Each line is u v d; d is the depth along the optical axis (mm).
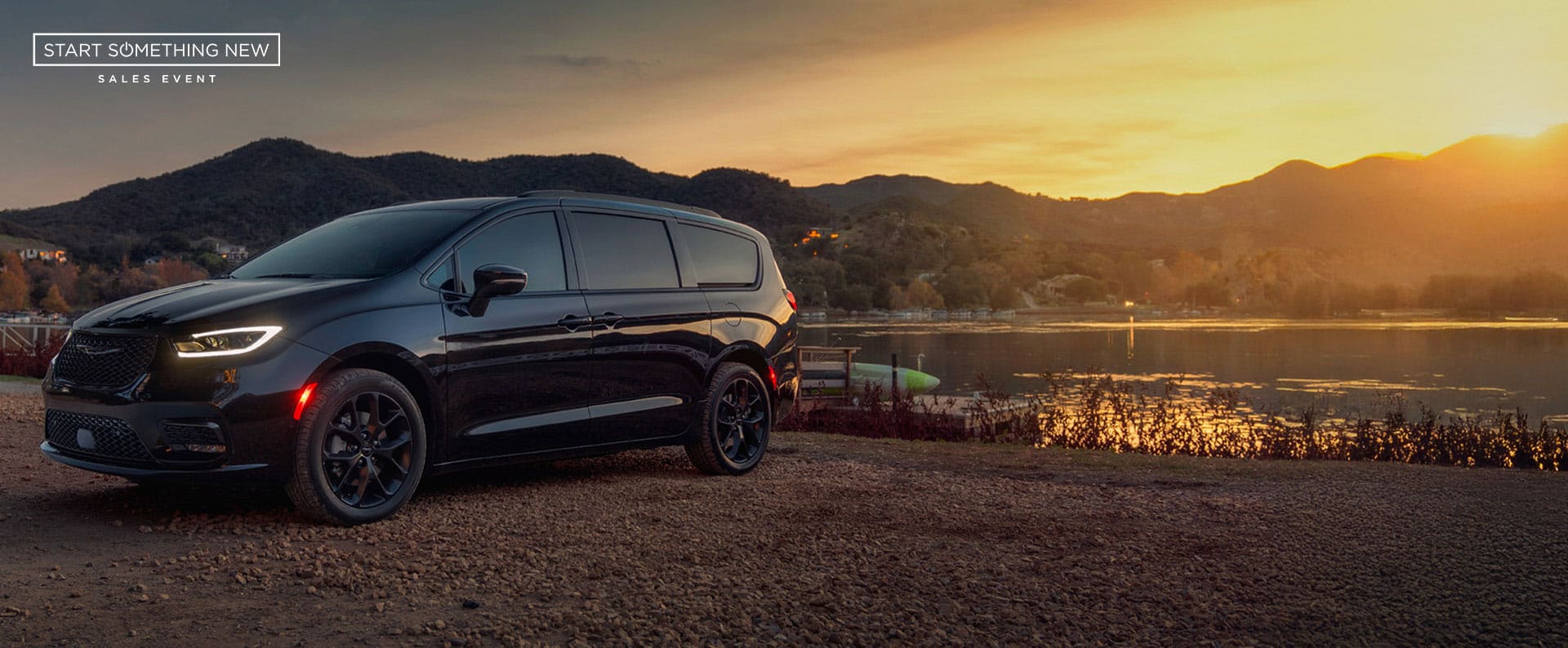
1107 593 3928
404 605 3568
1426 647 3363
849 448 8688
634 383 6121
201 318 4566
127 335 4633
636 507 5434
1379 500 5965
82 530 4633
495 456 5445
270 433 4555
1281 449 10969
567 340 5711
